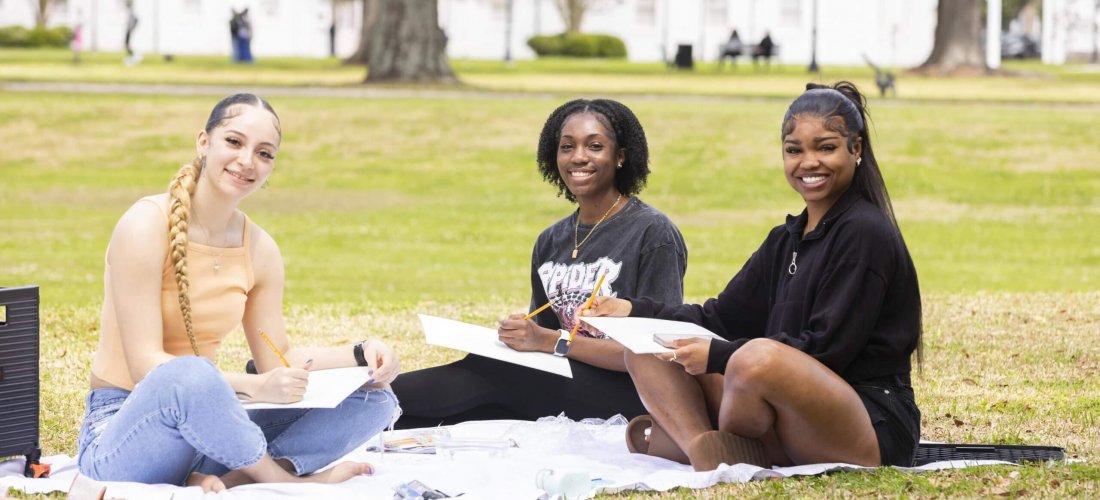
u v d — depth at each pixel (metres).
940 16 62.22
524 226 28.98
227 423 6.08
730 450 6.77
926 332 13.23
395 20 51.28
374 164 36.44
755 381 6.40
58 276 20.59
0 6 81.94
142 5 77.69
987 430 8.88
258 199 31.88
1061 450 7.40
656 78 57.34
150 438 6.14
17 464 6.91
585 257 8.40
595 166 8.32
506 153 37.78
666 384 7.08
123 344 6.40
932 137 38.88
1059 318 14.13
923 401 9.98
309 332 13.52
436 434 7.61
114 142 38.28
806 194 6.99
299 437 6.75
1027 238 27.75
